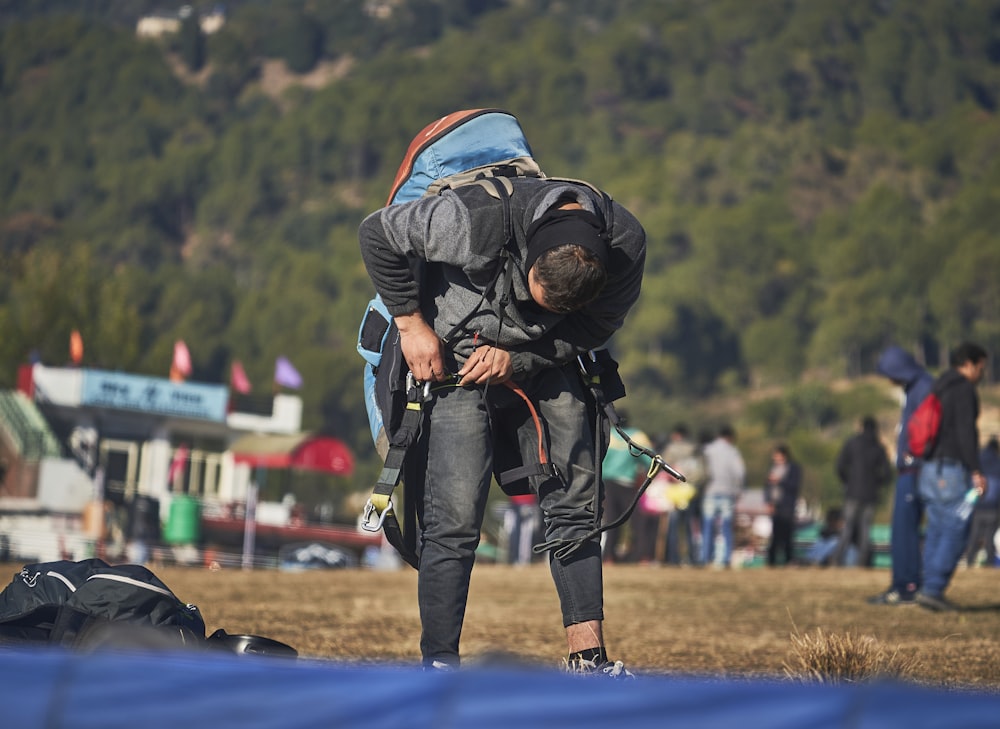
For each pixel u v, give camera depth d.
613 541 54.78
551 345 10.95
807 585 38.03
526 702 3.26
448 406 10.99
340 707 3.45
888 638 21.84
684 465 56.16
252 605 29.28
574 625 10.98
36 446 155.50
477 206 10.52
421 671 3.54
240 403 183.38
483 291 10.71
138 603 9.35
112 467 168.88
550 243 10.12
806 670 13.59
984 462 58.25
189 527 109.38
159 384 168.50
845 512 52.88
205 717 3.59
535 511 63.94
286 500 169.00
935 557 28.91
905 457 30.64
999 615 27.62
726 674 15.42
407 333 10.86
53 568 9.92
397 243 10.70
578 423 11.30
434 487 10.93
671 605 30.39
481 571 47.72
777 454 63.28
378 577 45.38
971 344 28.72
